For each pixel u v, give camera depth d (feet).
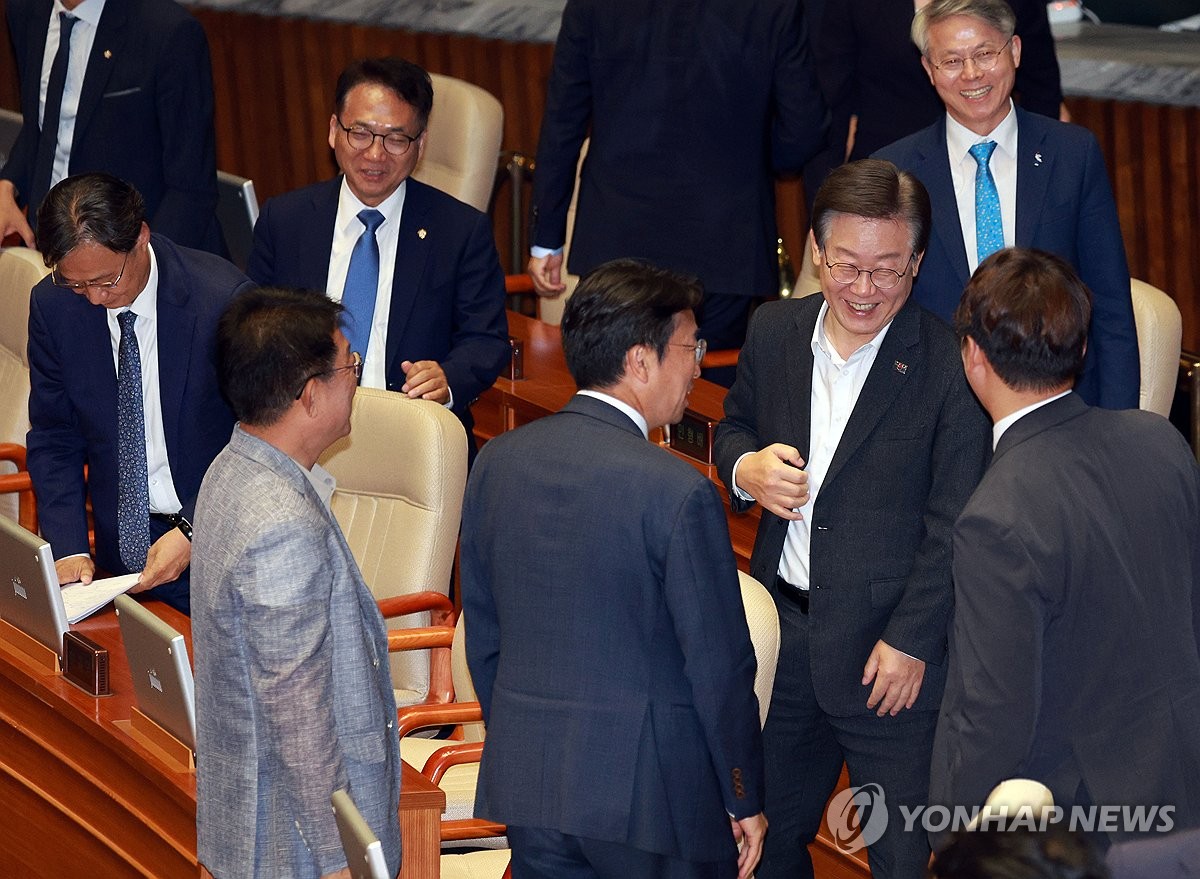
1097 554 33.99
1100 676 34.19
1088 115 81.82
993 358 35.42
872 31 64.28
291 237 57.47
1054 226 48.14
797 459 41.63
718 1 62.49
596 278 36.96
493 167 78.79
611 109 65.05
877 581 41.81
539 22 89.86
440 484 53.31
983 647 34.04
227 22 95.71
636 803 36.17
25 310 65.72
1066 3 94.68
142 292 49.78
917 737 42.22
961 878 24.64
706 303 66.28
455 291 57.72
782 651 43.91
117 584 48.29
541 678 36.76
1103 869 24.53
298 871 35.70
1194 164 79.66
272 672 34.17
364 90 54.85
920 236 40.57
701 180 64.59
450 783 48.70
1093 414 35.65
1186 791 34.19
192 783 40.98
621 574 35.86
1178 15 92.32
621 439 36.42
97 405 50.60
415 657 55.47
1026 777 34.37
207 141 67.46
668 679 36.40
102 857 45.50
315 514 35.12
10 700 47.57
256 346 35.06
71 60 68.59
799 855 46.32
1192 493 35.58
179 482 50.60
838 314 41.04
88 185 46.96
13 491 59.06
